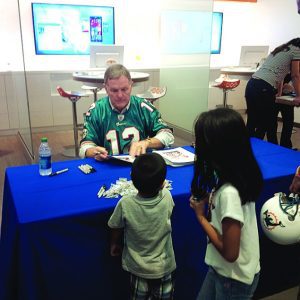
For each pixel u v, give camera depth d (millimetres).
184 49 4566
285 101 3520
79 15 5535
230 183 1056
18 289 1343
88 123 2160
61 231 1323
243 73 4785
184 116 4777
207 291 1262
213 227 1116
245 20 6684
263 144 2338
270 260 1892
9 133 5242
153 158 1332
